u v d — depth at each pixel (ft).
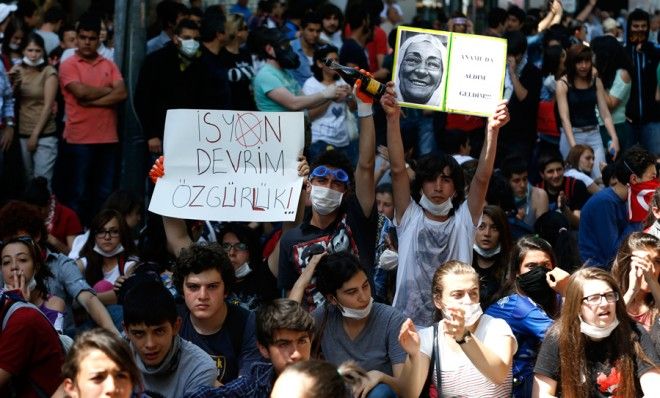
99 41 40.11
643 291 23.93
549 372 21.75
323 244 25.23
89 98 38.91
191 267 22.44
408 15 67.72
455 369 21.97
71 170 39.37
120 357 17.21
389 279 27.32
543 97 44.60
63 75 39.14
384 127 42.98
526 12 59.47
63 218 34.17
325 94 39.27
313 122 40.01
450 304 21.81
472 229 25.27
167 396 21.25
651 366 21.49
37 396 21.57
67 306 27.37
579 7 68.23
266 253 28.35
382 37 53.62
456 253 25.13
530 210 36.37
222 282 22.61
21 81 40.04
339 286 22.41
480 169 25.17
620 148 47.37
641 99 47.55
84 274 29.37
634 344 21.56
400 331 21.39
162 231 27.55
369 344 22.72
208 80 38.37
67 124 39.19
